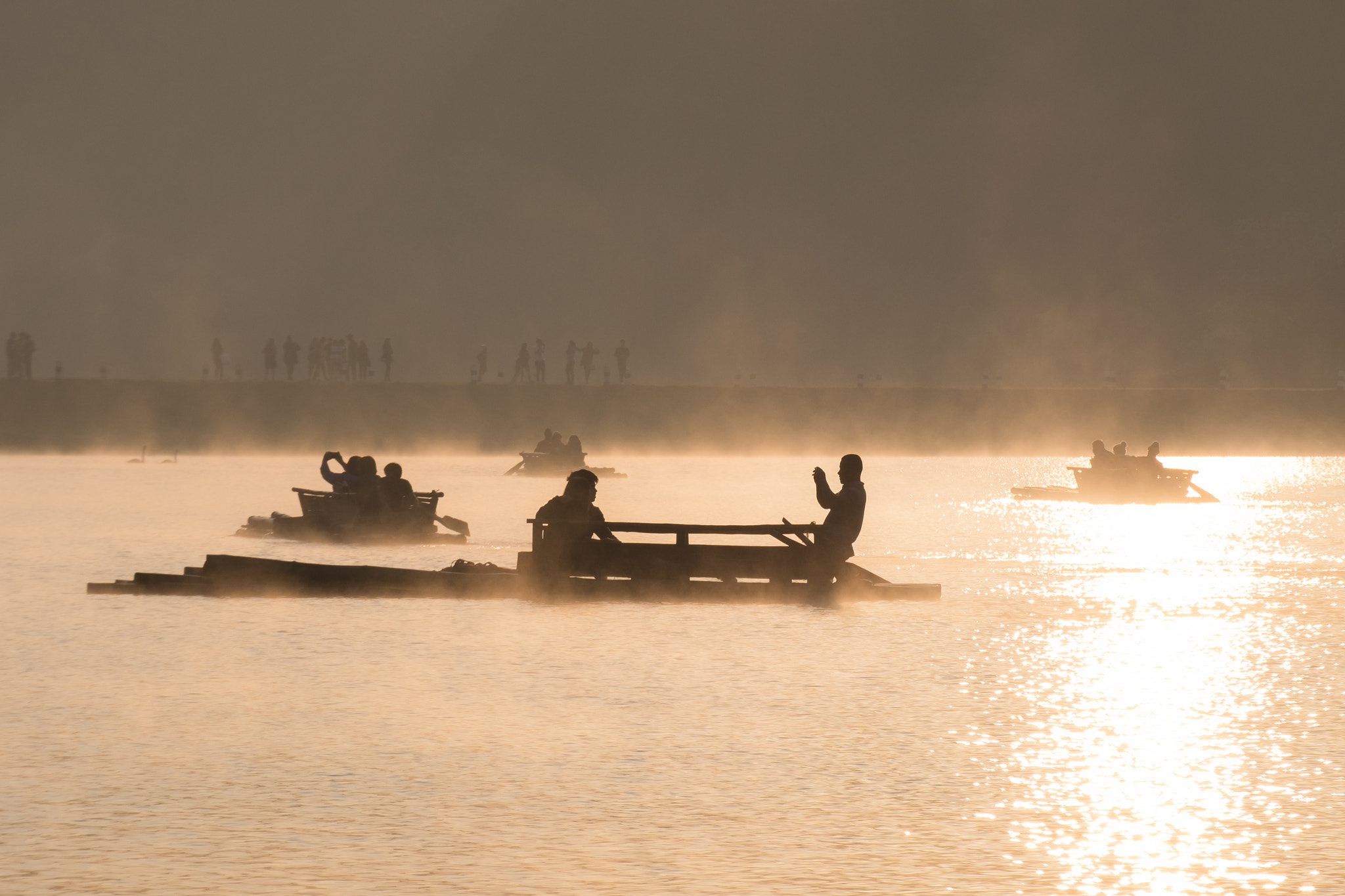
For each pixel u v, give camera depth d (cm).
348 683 4831
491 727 4144
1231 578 8369
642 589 7344
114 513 13125
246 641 5744
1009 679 4947
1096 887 2802
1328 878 2848
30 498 15050
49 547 9838
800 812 3306
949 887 2798
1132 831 3156
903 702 4531
